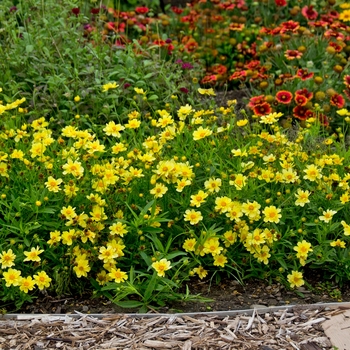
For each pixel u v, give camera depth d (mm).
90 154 5484
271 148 6148
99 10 8086
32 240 5188
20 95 7238
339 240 5195
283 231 5461
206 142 5832
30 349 4469
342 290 5270
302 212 5547
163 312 4918
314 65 8594
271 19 10141
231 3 10031
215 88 8930
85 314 4820
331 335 4523
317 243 5469
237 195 5391
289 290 5234
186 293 5051
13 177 5520
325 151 6094
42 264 5078
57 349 4465
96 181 5371
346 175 5559
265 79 8172
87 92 7105
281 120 7789
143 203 5465
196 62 9156
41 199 5137
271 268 5383
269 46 8672
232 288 5262
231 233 5242
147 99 7152
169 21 10070
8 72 7281
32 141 5812
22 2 8336
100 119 7152
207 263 5367
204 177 5695
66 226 5211
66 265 5168
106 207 5387
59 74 7434
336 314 4738
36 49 7516
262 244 5312
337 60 8453
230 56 9492
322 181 5559
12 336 4598
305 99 7566
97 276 5129
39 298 5125
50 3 7992
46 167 5449
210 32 9719
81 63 7574
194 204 5223
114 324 4688
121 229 5094
